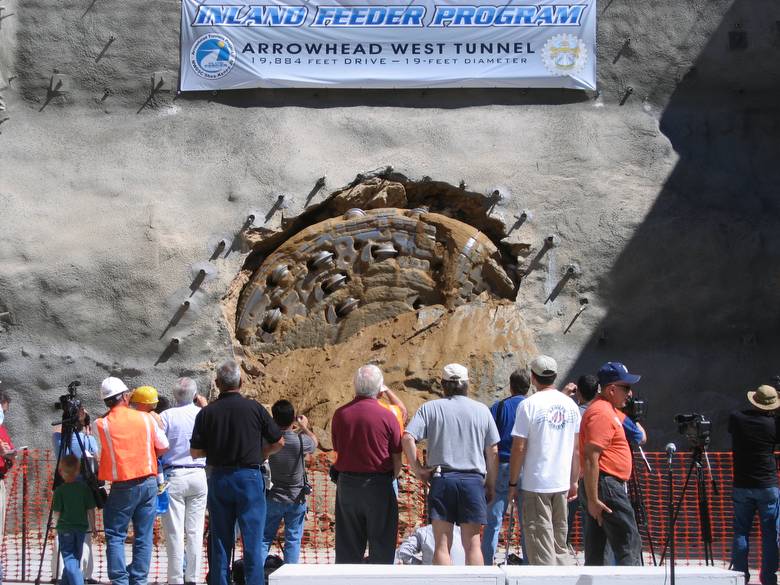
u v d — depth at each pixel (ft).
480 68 46.34
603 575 20.43
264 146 45.80
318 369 43.32
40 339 43.57
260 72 46.03
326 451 40.06
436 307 44.52
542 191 45.85
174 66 46.50
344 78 46.14
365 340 44.11
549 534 24.99
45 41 46.42
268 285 45.09
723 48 47.03
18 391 43.11
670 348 44.93
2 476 30.27
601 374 25.67
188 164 45.60
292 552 28.73
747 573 28.02
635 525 25.08
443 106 46.73
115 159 45.47
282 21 46.16
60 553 28.86
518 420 25.49
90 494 26.81
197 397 32.01
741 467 28.37
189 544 28.76
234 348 44.06
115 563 25.98
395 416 25.59
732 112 47.24
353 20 46.29
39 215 44.37
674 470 41.42
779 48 47.32
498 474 29.12
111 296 43.83
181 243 44.29
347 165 45.65
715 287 45.24
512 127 46.57
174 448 28.94
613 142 46.62
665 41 47.14
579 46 46.65
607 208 45.75
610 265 45.29
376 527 25.05
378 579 20.36
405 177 45.70
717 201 46.19
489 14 46.50
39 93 46.19
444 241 45.27
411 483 38.70
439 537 24.53
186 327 43.78
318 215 46.52
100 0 46.73
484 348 42.63
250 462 25.29
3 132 45.62
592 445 24.79
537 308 44.83
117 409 26.66
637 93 47.16
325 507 38.27
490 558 28.94
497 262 45.21
